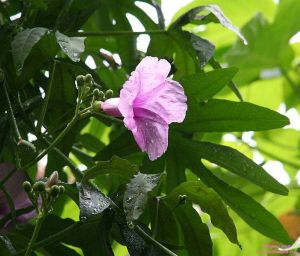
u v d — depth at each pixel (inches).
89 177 28.1
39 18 33.0
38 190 26.5
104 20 37.7
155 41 35.7
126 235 28.4
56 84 32.7
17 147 28.7
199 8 33.9
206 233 30.6
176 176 33.9
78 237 31.0
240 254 44.5
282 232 32.2
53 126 31.4
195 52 34.0
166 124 27.4
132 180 27.3
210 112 32.5
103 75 38.3
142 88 27.2
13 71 31.0
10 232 30.4
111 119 31.7
